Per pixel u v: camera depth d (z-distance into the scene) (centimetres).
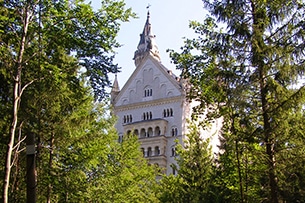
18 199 2395
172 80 8562
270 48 1969
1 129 2067
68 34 1955
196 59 2555
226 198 3334
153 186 4484
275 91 1931
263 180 2428
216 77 2147
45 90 2075
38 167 2417
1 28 1864
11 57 1834
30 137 2062
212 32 2192
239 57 2080
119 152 3731
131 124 8475
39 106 2220
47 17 1950
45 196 2611
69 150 2753
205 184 3659
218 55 2153
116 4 1981
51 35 1939
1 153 2206
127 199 3672
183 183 3797
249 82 2023
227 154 2912
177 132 8156
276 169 1956
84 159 2778
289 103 1894
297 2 2008
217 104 2523
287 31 1991
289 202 2003
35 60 1947
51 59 2023
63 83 2081
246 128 2077
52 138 2534
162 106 8488
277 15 2028
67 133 2536
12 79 1880
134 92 8931
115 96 9269
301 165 1914
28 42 1955
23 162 2359
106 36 1992
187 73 2577
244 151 2256
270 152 1994
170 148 8131
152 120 8281
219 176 3516
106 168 3359
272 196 1961
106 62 2080
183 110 8244
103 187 3284
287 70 1939
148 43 9594
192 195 3547
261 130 1989
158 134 8262
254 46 1994
